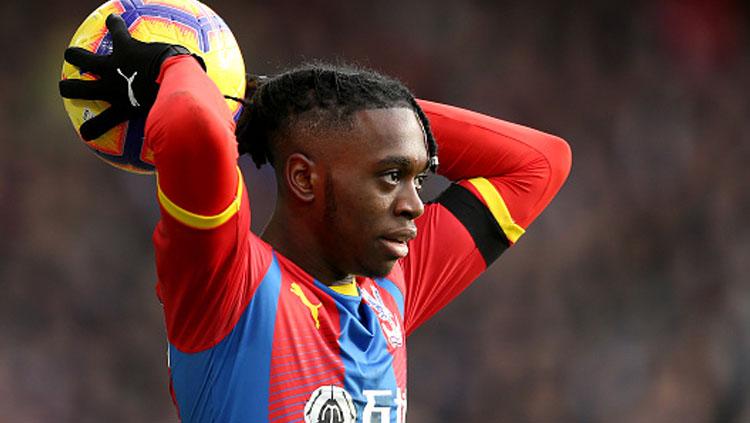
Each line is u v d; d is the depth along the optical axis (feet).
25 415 101.45
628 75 153.79
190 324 22.89
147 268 116.26
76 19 127.13
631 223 141.69
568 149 32.32
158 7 25.44
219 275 22.29
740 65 159.33
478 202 30.45
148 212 118.73
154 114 21.58
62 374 106.01
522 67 149.18
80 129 25.35
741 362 130.41
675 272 138.51
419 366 119.03
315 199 24.25
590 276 134.62
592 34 154.51
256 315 23.44
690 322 133.08
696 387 126.21
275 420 23.35
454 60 145.48
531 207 31.14
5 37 123.85
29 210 115.85
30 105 122.11
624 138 149.28
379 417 25.04
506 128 31.53
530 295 129.29
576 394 123.44
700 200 146.51
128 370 108.88
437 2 146.10
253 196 115.24
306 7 139.13
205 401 23.48
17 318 108.99
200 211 21.40
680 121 152.76
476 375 120.78
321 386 24.02
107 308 112.16
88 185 118.93
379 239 24.08
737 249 142.92
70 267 113.39
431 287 29.32
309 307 24.34
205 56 25.39
